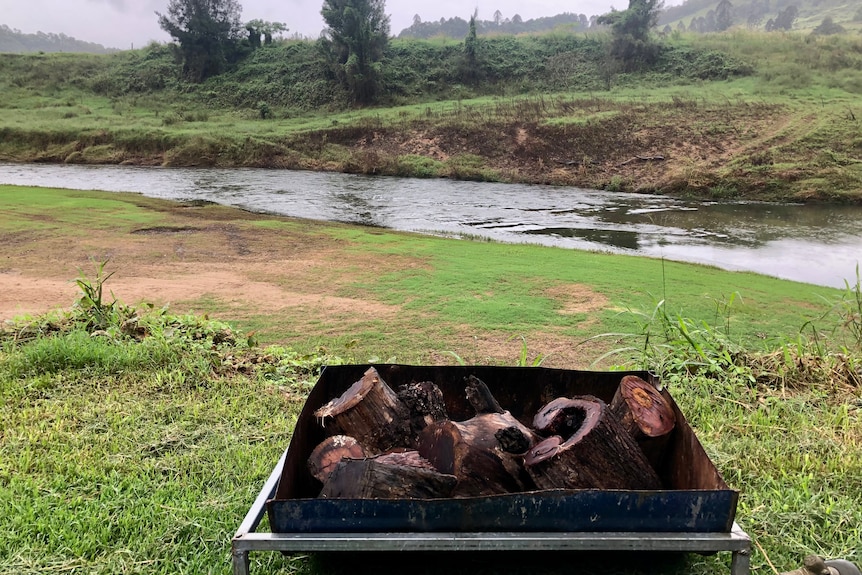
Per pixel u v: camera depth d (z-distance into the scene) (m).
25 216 13.91
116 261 10.16
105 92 38.22
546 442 2.46
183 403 3.83
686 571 2.36
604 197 21.20
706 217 17.69
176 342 4.83
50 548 2.44
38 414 3.61
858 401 4.01
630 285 9.16
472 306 7.88
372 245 12.12
